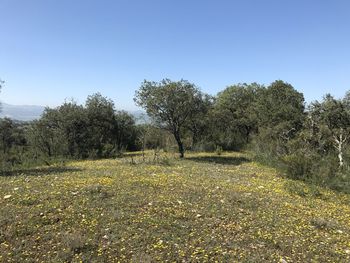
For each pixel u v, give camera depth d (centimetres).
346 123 2584
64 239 806
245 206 1187
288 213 1152
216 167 2256
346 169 1972
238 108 4459
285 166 1984
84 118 3612
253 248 850
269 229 978
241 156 3088
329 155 2181
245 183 1655
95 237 841
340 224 1112
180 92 2769
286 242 897
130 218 970
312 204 1341
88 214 982
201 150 3622
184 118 2914
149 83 2836
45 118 3491
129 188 1315
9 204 1044
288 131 2869
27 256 740
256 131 4284
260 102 4009
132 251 784
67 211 998
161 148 3744
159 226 928
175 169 2039
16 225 877
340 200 1501
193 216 1029
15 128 4709
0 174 1769
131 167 2092
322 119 2634
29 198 1106
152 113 2827
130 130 4612
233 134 4075
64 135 3478
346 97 2722
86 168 2062
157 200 1154
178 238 861
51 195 1158
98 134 3641
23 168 2245
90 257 748
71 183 1388
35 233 845
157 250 796
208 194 1301
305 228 1020
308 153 2161
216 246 838
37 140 3444
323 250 872
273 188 1570
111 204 1088
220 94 4731
